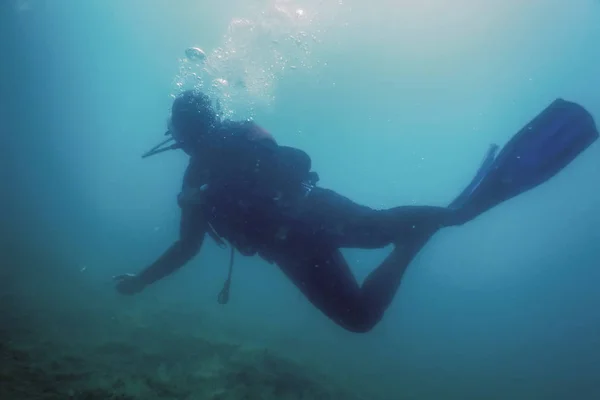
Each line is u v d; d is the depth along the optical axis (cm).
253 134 234
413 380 613
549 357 748
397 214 231
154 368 425
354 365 661
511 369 686
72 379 360
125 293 306
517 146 226
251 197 228
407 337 868
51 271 944
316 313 984
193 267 1409
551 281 1470
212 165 237
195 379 406
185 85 607
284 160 229
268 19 865
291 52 1180
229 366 467
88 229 1792
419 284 1445
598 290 1295
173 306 802
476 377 645
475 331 928
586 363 711
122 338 522
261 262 1427
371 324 238
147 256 1305
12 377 339
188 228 268
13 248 1134
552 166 218
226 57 636
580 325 950
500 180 222
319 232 226
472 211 226
